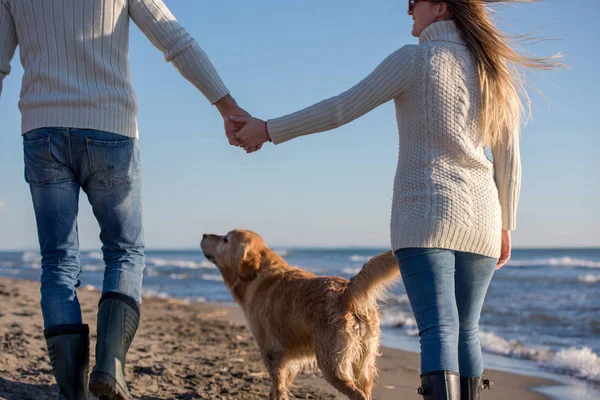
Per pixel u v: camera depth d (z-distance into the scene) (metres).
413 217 2.49
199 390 4.24
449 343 2.42
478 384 2.79
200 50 2.93
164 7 2.90
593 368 5.70
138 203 2.93
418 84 2.55
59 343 2.67
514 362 6.21
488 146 2.73
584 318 9.91
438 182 2.49
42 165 2.70
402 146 2.61
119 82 2.77
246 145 2.94
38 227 2.78
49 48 2.67
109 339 2.71
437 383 2.34
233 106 3.00
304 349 3.81
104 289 2.83
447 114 2.53
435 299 2.45
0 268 37.84
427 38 2.72
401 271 2.56
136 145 2.88
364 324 3.51
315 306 3.62
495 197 2.61
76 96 2.64
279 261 4.32
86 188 2.82
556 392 4.88
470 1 2.65
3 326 6.31
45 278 2.78
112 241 2.89
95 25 2.70
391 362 6.07
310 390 4.48
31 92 2.71
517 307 11.98
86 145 2.68
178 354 5.83
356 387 3.42
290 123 2.63
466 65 2.60
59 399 2.72
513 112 2.67
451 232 2.45
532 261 40.66
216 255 4.53
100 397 2.72
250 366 5.35
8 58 2.78
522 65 2.69
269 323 3.99
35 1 2.66
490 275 2.67
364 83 2.55
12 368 4.29
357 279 3.42
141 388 4.20
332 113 2.57
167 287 19.78
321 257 64.06
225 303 13.43
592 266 33.56
